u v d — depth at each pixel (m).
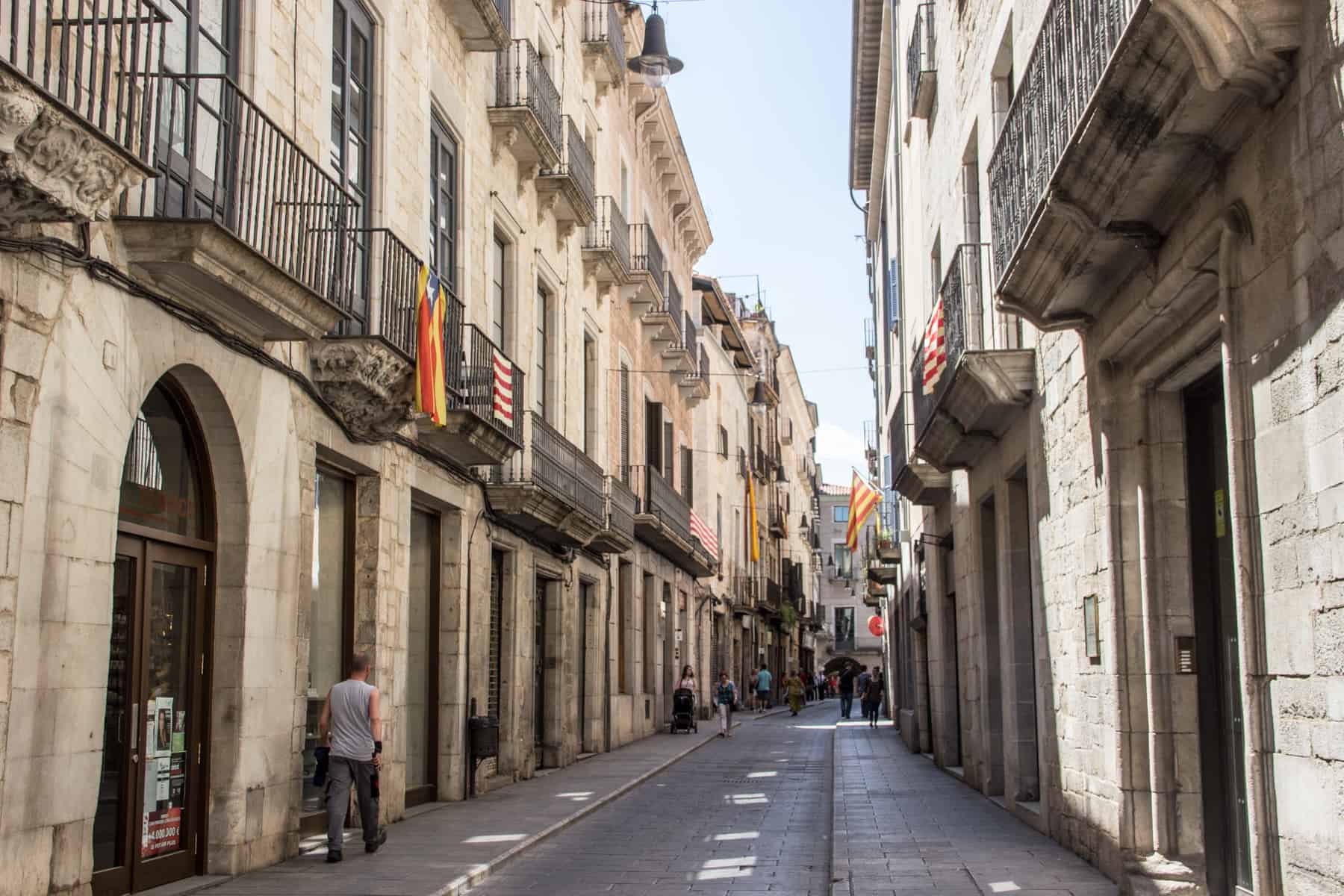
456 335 14.60
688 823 13.95
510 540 17.92
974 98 14.07
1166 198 7.37
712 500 41.91
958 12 15.25
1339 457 5.41
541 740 20.45
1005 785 13.97
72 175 6.88
